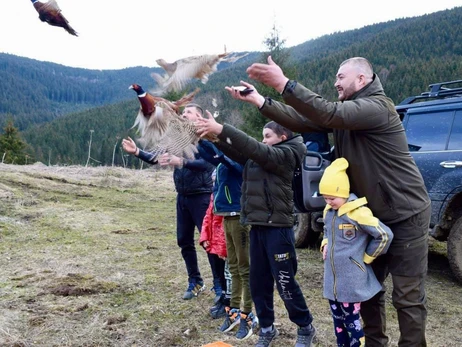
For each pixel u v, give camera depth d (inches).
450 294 204.8
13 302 177.0
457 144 215.9
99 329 156.5
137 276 213.2
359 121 109.3
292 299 137.7
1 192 398.6
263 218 135.0
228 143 125.1
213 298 187.8
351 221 117.7
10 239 276.4
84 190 464.4
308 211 207.6
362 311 127.2
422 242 115.8
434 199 218.7
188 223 184.9
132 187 518.3
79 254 247.6
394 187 114.2
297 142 139.3
